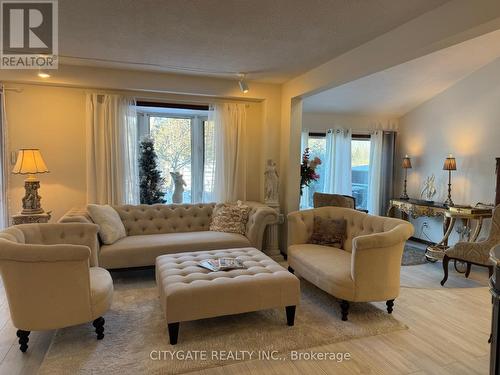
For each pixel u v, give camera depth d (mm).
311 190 6434
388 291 2932
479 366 2250
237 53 3502
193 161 5105
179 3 2426
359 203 6746
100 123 4215
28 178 3893
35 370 2154
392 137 6508
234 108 4797
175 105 4625
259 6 2459
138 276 3895
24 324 2277
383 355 2365
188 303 2416
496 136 4723
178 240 3830
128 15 2629
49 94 4113
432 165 5816
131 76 4176
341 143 6273
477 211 4367
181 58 3682
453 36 2332
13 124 4020
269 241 4570
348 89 5316
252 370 2182
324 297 3363
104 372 2123
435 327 2773
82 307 2350
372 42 3096
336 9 2488
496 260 1558
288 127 4676
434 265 4566
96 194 4250
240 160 4883
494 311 1583
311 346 2467
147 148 4660
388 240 2820
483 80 4867
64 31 2945
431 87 5426
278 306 2668
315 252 3471
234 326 2730
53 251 2211
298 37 3047
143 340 2496
